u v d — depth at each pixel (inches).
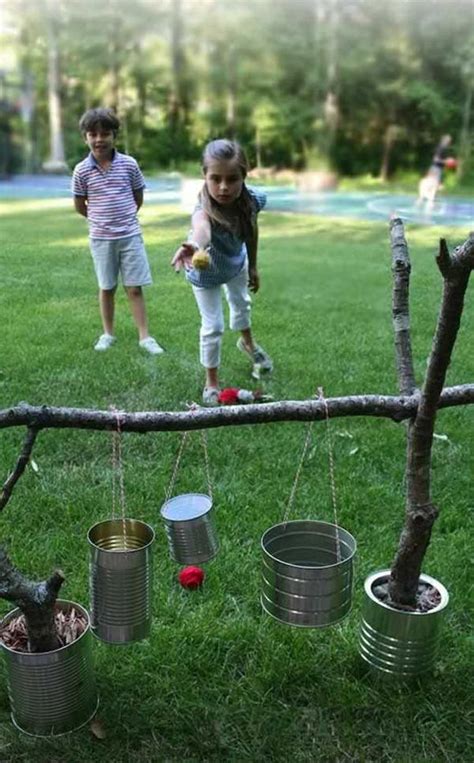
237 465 133.0
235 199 154.2
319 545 82.8
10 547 107.7
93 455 136.8
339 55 868.6
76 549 108.0
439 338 67.8
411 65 861.2
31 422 72.1
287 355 194.9
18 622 81.9
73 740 77.2
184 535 85.8
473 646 89.4
